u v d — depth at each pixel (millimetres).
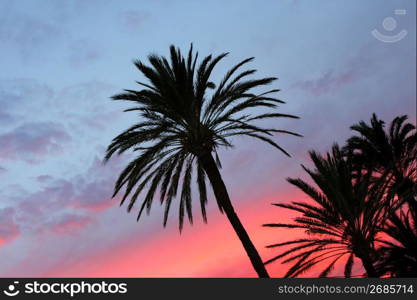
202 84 21375
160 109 20844
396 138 29797
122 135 20453
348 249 24109
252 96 21359
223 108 21578
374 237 23891
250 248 20891
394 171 27234
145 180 21938
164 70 20688
